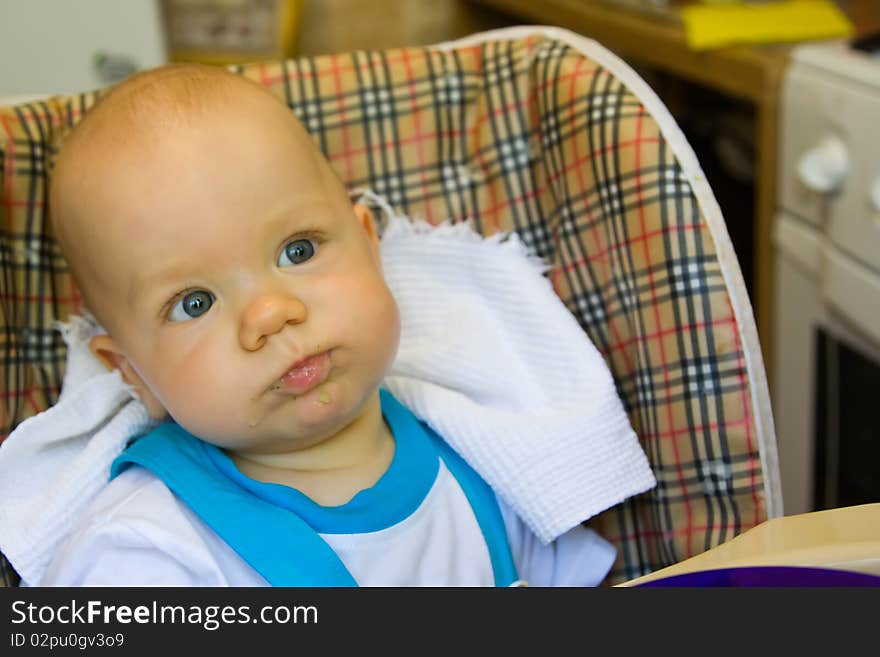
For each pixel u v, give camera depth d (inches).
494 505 32.8
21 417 31.7
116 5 56.4
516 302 33.9
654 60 52.3
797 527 22.7
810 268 45.8
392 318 28.7
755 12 49.6
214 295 27.2
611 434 31.7
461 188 35.5
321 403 27.2
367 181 35.4
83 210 27.5
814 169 42.6
